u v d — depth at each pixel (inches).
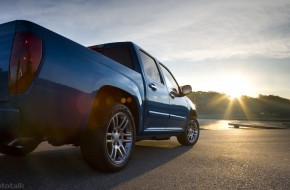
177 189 98.9
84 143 116.0
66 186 100.4
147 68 178.5
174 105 204.7
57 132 100.5
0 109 88.8
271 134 422.9
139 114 147.8
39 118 91.4
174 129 207.9
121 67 138.1
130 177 115.6
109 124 119.6
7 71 90.2
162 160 160.7
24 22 91.7
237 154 187.0
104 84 117.3
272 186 105.0
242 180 113.3
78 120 104.4
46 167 132.3
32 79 88.9
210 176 119.3
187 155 181.2
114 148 125.8
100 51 179.6
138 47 174.7
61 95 97.6
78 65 106.3
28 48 89.7
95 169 121.3
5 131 89.2
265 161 159.8
